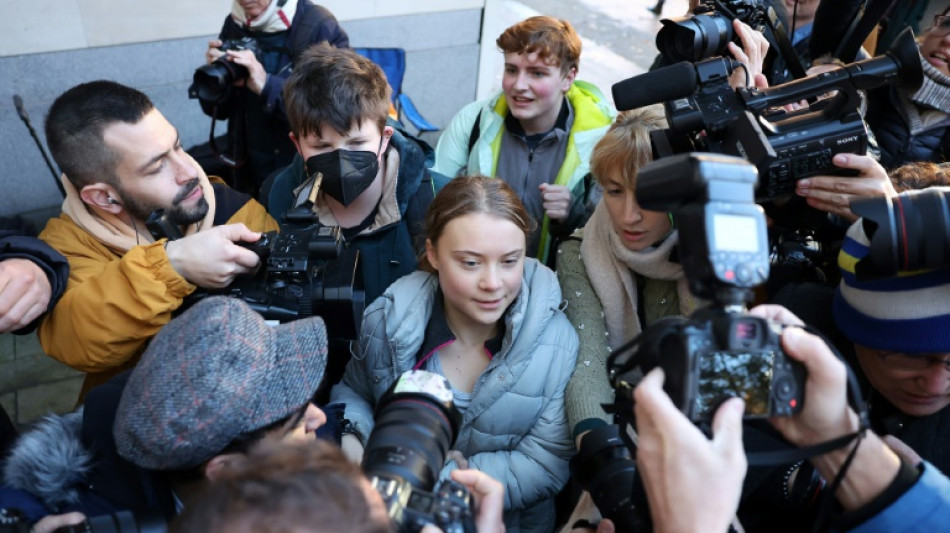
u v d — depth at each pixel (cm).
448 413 131
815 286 173
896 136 259
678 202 109
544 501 196
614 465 142
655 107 198
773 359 105
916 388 140
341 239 185
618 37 721
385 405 132
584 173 277
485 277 175
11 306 172
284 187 243
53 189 435
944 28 240
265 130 322
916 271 128
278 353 123
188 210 207
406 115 431
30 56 400
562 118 292
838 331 161
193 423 112
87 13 406
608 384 191
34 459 133
